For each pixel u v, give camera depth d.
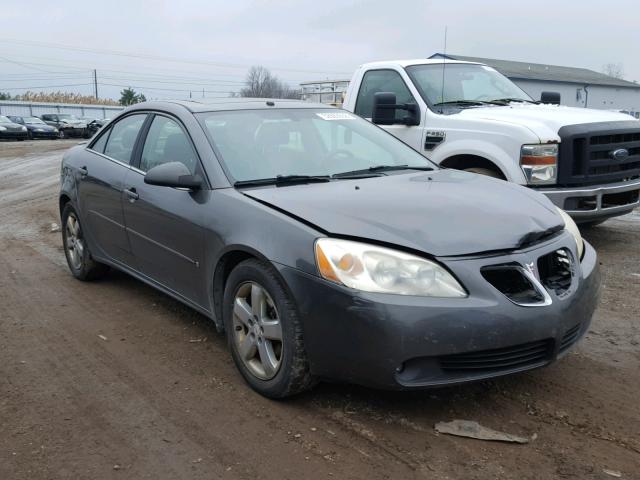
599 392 3.51
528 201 3.78
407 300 2.91
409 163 4.64
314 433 3.11
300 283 3.13
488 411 3.30
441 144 6.55
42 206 10.87
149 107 4.97
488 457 2.88
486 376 3.04
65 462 2.91
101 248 5.32
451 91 7.08
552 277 3.32
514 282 3.11
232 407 3.39
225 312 3.71
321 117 4.84
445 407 3.34
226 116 4.46
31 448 3.04
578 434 3.08
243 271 3.48
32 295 5.47
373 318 2.91
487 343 2.94
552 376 3.71
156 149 4.61
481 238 3.14
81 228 5.61
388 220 3.22
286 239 3.25
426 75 7.20
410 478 2.73
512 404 3.37
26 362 4.05
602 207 6.34
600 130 6.18
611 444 2.99
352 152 4.57
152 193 4.37
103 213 5.11
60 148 30.31
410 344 2.89
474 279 2.98
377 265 2.98
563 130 6.09
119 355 4.13
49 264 6.56
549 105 7.21
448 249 3.04
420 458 2.88
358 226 3.16
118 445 3.05
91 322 4.77
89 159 5.48
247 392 3.56
